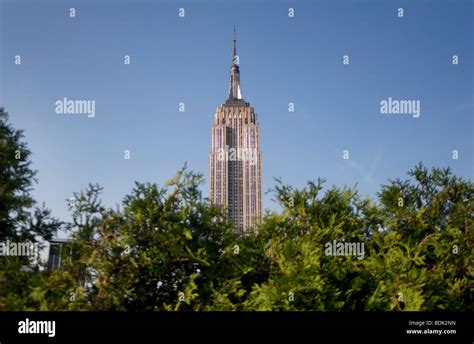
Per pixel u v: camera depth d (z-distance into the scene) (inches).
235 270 432.5
